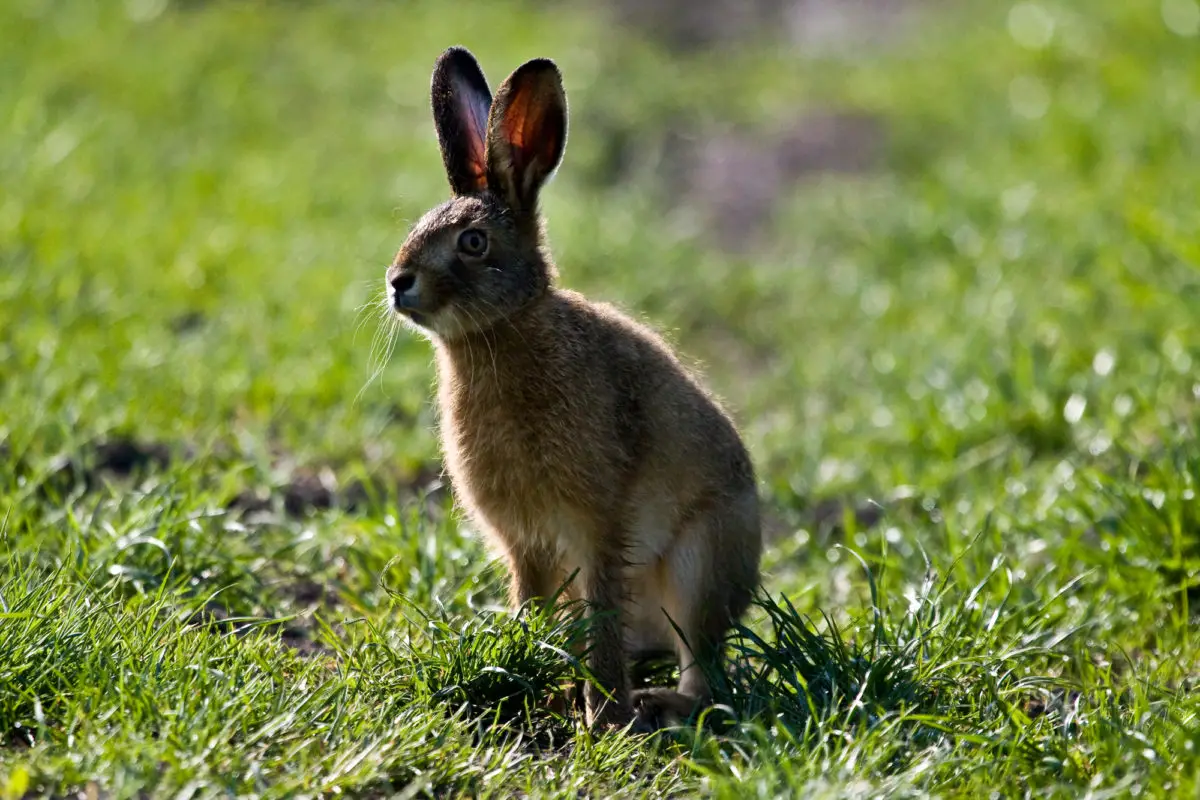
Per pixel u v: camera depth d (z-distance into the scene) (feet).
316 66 88.28
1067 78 82.53
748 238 70.33
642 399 28.55
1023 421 42.22
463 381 28.04
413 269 27.58
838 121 83.41
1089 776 22.89
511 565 28.91
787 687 25.84
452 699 25.38
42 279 49.14
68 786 20.77
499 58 87.10
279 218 62.39
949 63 89.10
